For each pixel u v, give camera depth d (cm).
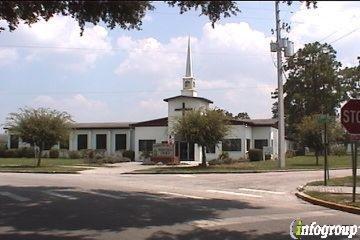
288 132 8238
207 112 4097
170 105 5453
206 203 1644
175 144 5300
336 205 1575
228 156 5109
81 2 1166
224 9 1203
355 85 8344
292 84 8375
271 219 1307
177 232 1113
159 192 2014
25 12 1384
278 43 4028
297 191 2083
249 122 5678
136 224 1211
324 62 8225
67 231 1121
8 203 1577
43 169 3806
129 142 6022
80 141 6181
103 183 2462
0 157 6159
